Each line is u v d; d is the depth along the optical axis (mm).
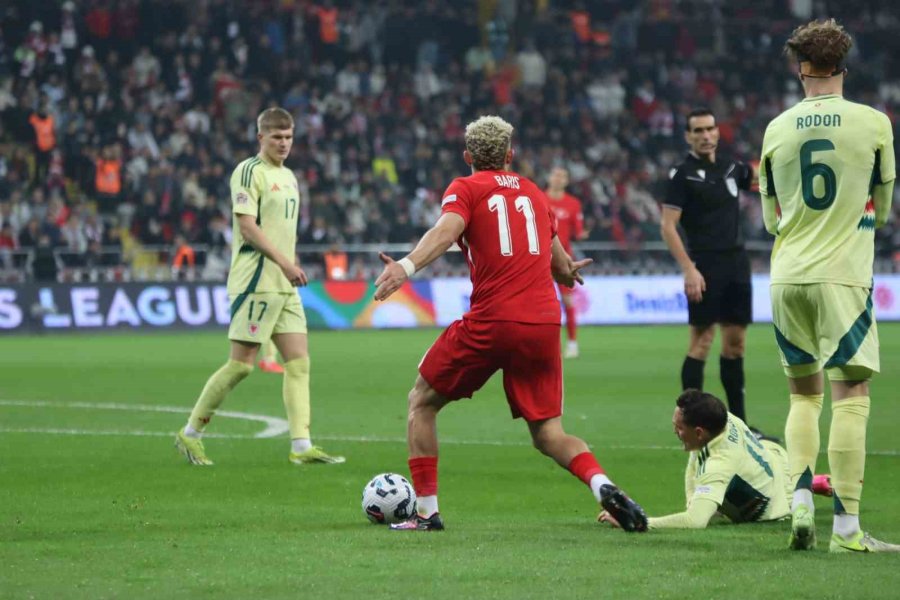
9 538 19359
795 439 18891
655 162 113125
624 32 119625
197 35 104375
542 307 19750
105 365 58344
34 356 64000
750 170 33312
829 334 18391
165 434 34375
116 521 21250
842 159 18406
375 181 100000
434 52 114312
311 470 28109
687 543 18766
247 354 29359
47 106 95000
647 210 106625
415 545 18562
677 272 102000
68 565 16984
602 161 109688
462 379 19953
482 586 15570
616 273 100125
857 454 18234
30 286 83188
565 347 69438
